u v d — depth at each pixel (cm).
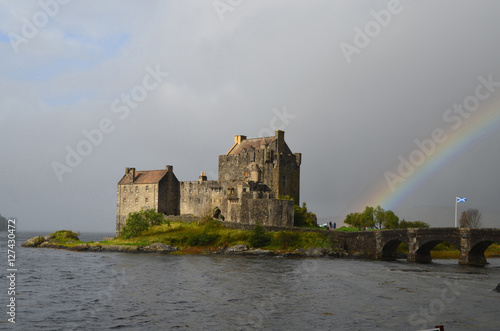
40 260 11912
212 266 10762
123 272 9638
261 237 14262
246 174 16888
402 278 9006
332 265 11250
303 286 8056
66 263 11225
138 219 16100
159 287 7894
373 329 5494
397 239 12950
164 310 6294
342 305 6612
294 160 17638
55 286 7975
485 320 5875
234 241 14488
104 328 5497
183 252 14325
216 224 15488
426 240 12175
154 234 15925
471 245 11281
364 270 10219
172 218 16912
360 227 17625
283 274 9481
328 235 14475
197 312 6197
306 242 14162
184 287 7906
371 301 6862
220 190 16925
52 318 5881
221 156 17725
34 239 17688
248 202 15888
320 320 5844
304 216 17012
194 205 17588
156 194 17550
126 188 18425
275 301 6850
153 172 18288
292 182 17500
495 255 16450
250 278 8900
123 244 15062
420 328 5541
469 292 7531
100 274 9344
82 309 6322
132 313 6134
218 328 5509
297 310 6319
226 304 6650
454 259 14188
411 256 12475
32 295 7206
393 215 17600
